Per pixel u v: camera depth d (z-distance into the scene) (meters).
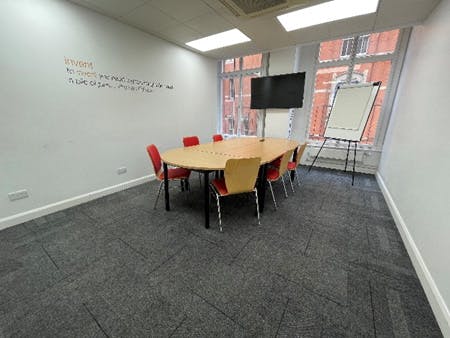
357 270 1.65
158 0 2.42
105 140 3.04
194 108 4.61
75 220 2.39
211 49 4.23
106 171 3.12
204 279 1.55
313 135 4.83
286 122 4.73
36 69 2.26
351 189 3.39
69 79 2.54
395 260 1.77
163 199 2.98
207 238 2.06
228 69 5.70
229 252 1.85
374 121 4.07
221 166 2.07
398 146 2.89
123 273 1.61
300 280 1.55
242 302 1.36
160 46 3.63
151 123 3.70
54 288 1.47
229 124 6.17
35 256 1.80
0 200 2.17
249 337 1.15
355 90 3.70
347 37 3.55
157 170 2.65
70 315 1.27
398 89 3.53
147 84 3.51
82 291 1.44
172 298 1.39
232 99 5.88
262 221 2.39
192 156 2.50
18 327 1.20
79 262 1.73
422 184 1.85
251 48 4.21
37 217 2.44
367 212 2.62
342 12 2.71
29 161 2.33
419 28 2.91
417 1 2.32
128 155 3.39
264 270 1.64
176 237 2.07
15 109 2.17
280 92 4.51
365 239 2.06
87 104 2.76
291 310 1.31
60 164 2.59
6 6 2.00
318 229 2.23
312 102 4.57
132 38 3.16
